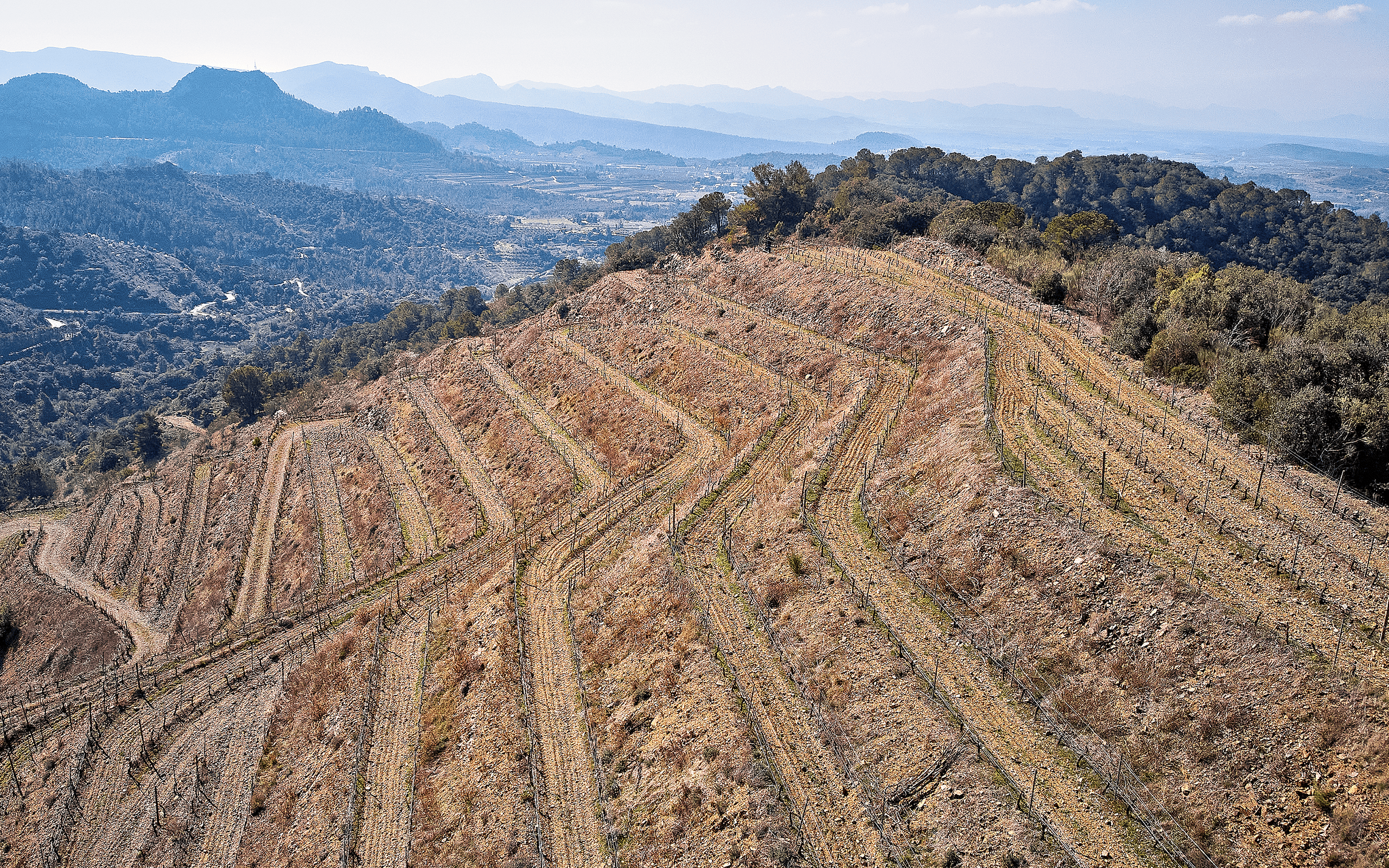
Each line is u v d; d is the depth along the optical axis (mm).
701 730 30062
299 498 80438
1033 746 24797
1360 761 20516
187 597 72438
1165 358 42562
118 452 144625
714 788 27359
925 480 38719
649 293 91000
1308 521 28672
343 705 42969
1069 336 50406
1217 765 22266
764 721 29234
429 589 54156
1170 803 21953
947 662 28750
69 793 44906
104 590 80500
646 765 30484
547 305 144500
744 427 58656
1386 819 19219
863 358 59094
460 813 32562
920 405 47469
